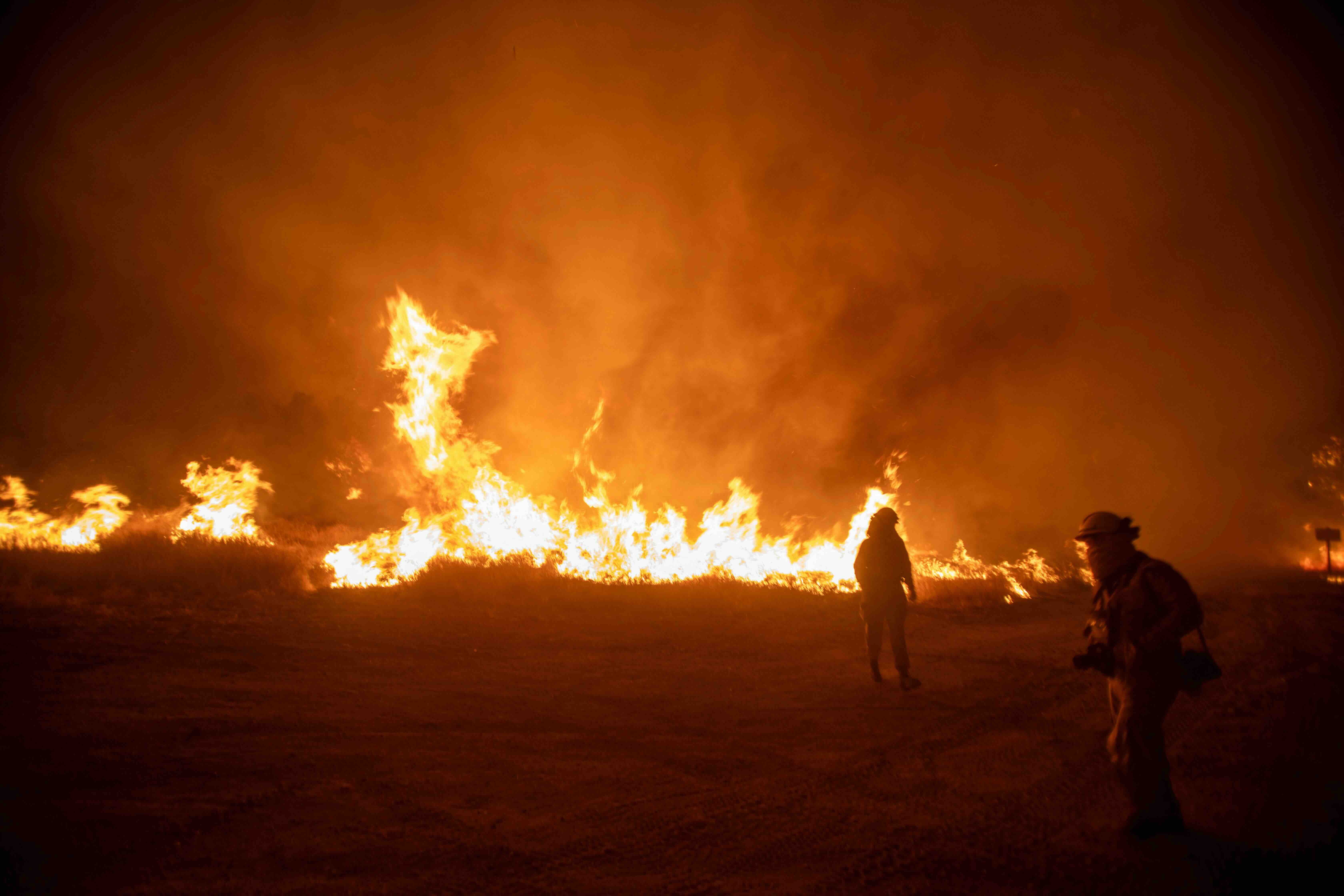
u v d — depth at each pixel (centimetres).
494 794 549
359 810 515
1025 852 465
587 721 724
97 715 674
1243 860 451
